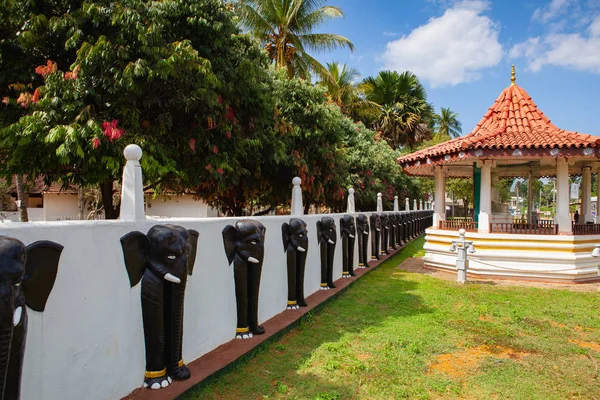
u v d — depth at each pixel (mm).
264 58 8641
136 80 6039
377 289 8922
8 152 6652
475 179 11992
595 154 9094
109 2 6035
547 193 44500
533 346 5410
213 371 4055
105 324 3174
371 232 12750
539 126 11336
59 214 21328
